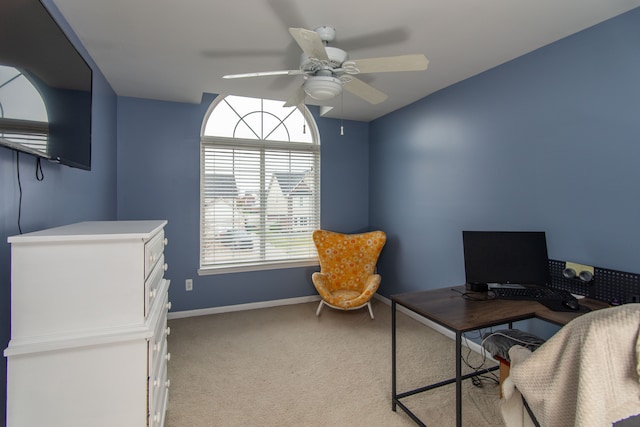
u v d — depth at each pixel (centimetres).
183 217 343
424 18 182
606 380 76
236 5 171
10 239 103
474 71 260
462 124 281
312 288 403
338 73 188
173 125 337
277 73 189
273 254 385
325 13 178
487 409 193
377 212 409
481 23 188
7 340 122
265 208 380
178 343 283
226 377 229
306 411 193
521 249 207
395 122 372
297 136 397
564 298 184
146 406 117
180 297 345
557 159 209
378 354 264
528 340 182
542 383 90
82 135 168
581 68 195
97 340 110
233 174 365
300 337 296
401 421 184
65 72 147
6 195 122
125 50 220
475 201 270
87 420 111
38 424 107
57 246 108
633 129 173
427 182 324
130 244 115
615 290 177
